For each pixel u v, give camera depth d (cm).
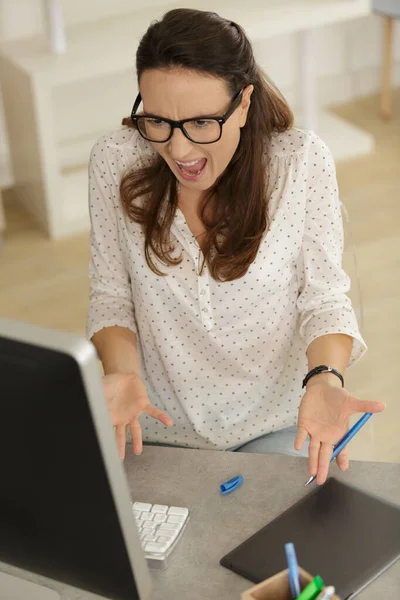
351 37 486
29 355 87
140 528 129
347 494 133
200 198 162
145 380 183
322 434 139
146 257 165
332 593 102
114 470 92
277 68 470
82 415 88
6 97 399
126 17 408
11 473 97
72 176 428
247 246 160
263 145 160
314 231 168
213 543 128
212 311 167
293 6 404
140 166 167
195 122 145
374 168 435
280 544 125
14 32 409
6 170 430
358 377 227
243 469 142
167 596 120
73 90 432
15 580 122
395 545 123
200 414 176
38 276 369
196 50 140
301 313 174
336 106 499
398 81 514
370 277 353
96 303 178
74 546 101
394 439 269
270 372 176
